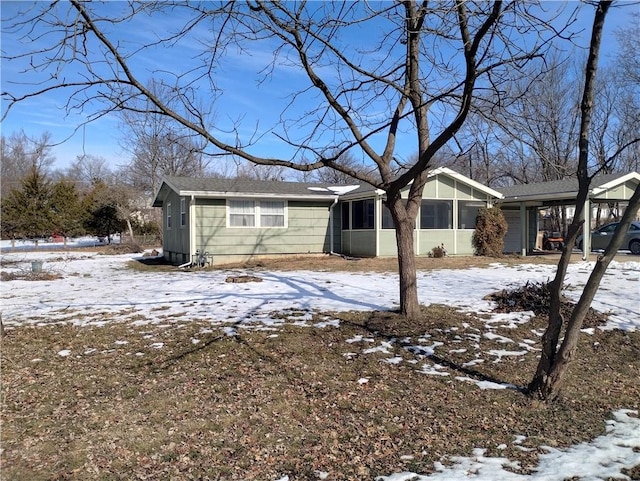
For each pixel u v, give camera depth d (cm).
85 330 680
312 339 629
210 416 416
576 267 1363
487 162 2169
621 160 2492
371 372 525
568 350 448
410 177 579
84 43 427
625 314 755
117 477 318
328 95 588
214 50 514
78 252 2600
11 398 455
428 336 643
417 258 1694
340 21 467
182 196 1616
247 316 745
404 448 362
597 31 394
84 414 419
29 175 2909
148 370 528
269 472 326
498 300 836
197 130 461
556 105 1794
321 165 556
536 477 314
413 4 565
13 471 324
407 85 633
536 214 2178
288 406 438
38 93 411
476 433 389
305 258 1755
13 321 738
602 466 329
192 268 1551
